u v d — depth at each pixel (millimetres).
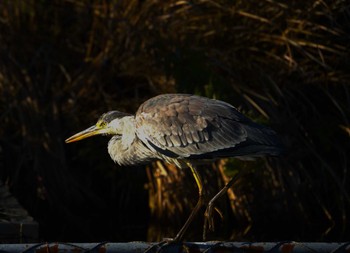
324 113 13367
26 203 13555
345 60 13141
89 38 14688
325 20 13375
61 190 13625
